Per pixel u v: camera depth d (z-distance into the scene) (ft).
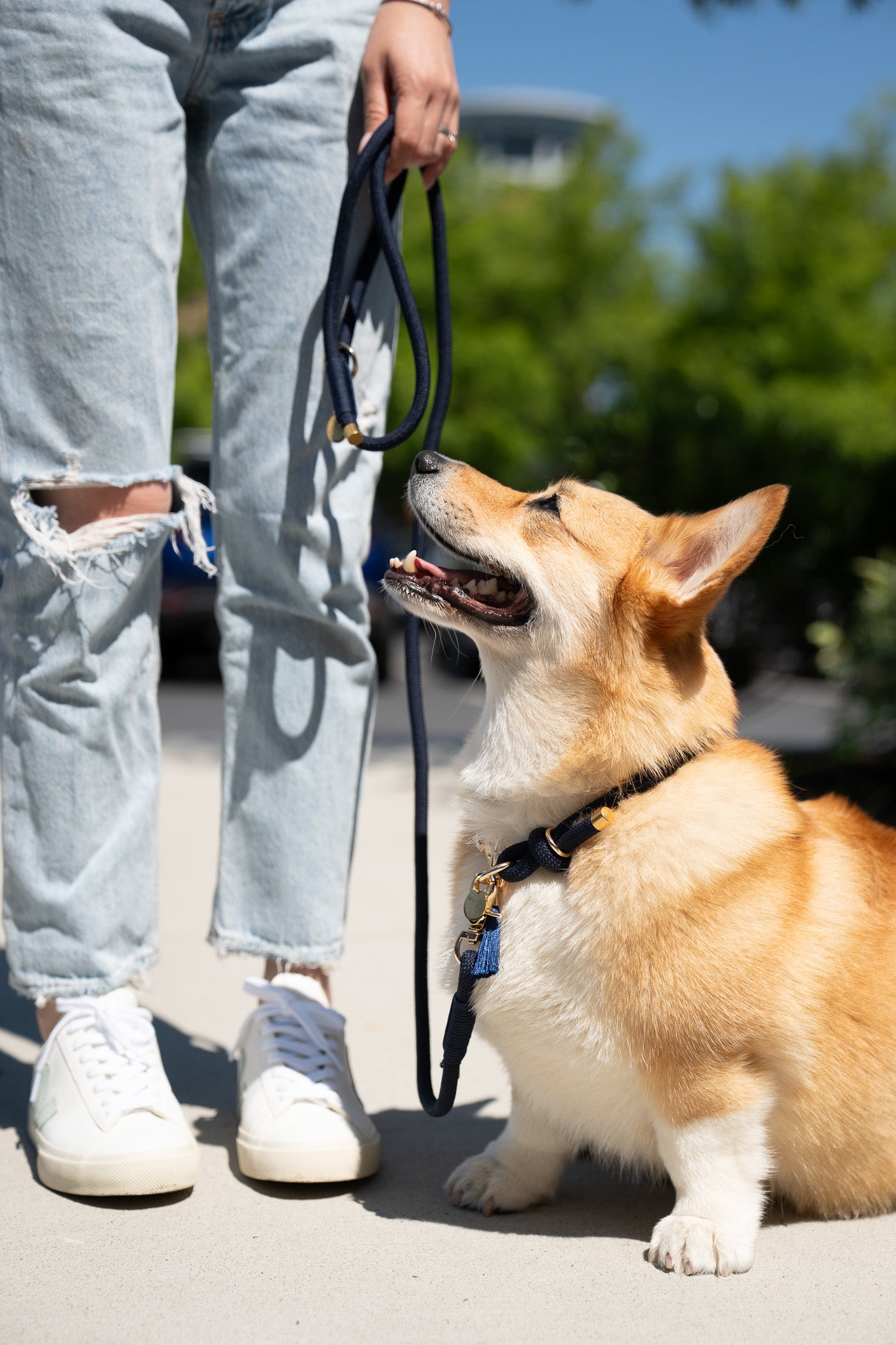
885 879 7.41
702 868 6.70
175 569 39.91
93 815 7.72
